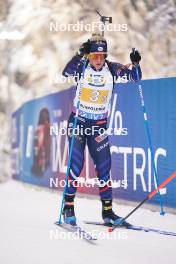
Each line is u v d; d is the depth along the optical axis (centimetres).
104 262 1043
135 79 1527
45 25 5031
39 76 4853
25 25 5094
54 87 4797
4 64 4938
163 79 1859
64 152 2547
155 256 1105
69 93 2511
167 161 1836
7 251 1140
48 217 1675
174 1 5359
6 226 1483
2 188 3036
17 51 4991
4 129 4609
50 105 2753
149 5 5253
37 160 2947
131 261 1055
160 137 1873
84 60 1489
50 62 4894
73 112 1527
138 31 5062
